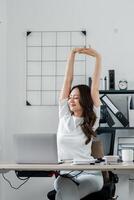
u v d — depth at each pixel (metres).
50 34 4.11
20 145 2.40
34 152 2.39
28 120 4.05
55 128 4.03
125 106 3.97
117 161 2.52
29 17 4.12
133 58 4.04
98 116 2.94
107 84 3.90
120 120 3.71
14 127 4.05
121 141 3.90
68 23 4.10
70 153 2.69
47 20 4.12
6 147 4.02
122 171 2.32
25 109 4.06
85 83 4.04
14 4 4.12
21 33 4.12
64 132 2.77
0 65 3.92
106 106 3.72
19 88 4.09
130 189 3.82
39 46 4.11
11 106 4.07
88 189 2.68
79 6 4.10
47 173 2.49
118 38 4.06
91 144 2.89
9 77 4.09
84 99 2.82
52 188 3.96
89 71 4.04
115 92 3.81
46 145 2.39
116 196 3.76
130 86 4.01
